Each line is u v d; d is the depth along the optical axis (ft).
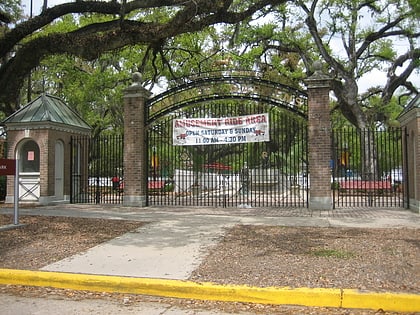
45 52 41.68
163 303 19.04
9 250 27.22
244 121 49.65
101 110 106.32
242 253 25.80
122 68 97.76
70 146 57.77
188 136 51.11
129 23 43.21
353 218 39.70
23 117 54.49
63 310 18.04
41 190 53.21
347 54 89.76
